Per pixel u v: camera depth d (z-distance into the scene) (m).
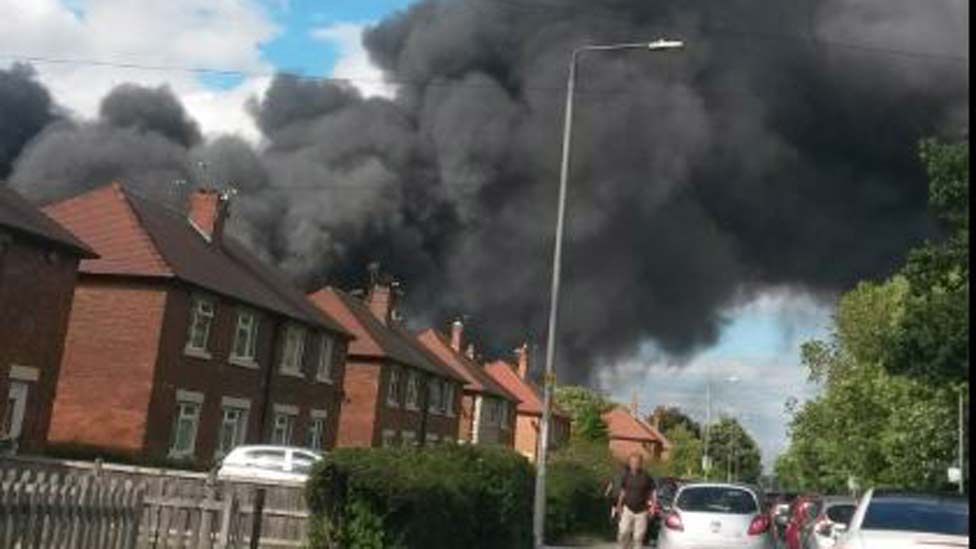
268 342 38.78
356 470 15.33
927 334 29.09
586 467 31.17
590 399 88.25
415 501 15.59
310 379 41.97
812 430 79.38
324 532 15.41
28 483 11.64
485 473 19.33
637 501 19.66
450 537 17.55
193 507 15.12
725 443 136.25
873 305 67.56
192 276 34.22
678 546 18.62
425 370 53.72
